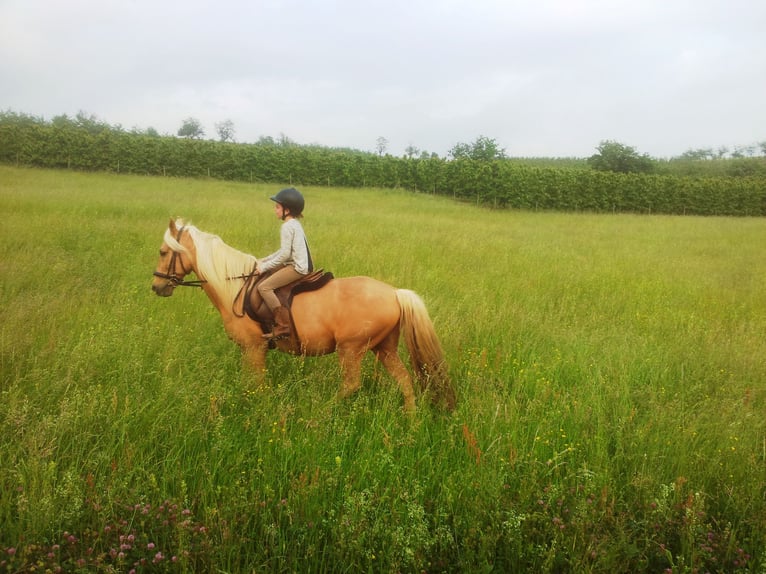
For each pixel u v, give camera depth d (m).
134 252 10.95
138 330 5.73
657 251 17.47
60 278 8.46
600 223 28.81
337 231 15.57
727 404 5.15
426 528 3.42
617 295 10.01
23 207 14.99
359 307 4.93
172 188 28.98
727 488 3.96
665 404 5.35
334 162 42.44
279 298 4.97
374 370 5.56
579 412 4.94
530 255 14.30
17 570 2.89
